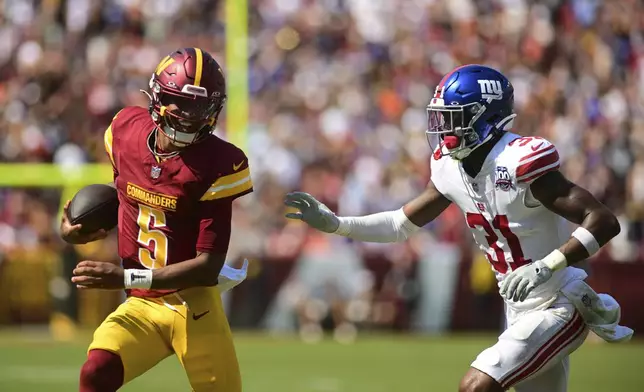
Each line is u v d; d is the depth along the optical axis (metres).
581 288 15.37
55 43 49.16
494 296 40.59
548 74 52.22
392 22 52.81
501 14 53.81
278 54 51.09
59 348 34.81
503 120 15.43
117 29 49.94
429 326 40.41
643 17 54.47
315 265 40.28
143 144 15.16
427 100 50.12
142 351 15.12
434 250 41.50
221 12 50.28
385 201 45.09
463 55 52.34
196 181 14.87
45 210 43.44
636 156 48.34
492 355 14.95
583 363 33.09
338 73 50.78
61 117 46.81
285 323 40.22
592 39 53.62
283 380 28.36
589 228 14.51
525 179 14.95
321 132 48.12
